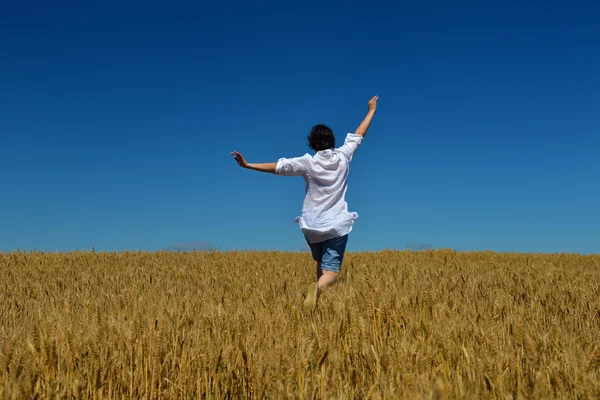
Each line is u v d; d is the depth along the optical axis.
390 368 2.90
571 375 2.80
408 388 2.53
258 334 3.70
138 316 3.52
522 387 2.40
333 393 2.61
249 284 7.20
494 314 4.54
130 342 3.29
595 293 6.44
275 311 4.24
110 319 3.91
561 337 3.60
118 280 7.87
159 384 3.10
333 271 6.11
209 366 3.21
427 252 16.23
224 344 3.50
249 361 3.18
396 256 14.62
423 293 4.93
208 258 13.38
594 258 15.02
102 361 3.03
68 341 3.06
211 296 5.96
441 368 2.82
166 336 3.52
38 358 2.87
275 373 2.37
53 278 8.44
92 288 7.23
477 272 9.66
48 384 2.70
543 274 9.25
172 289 6.63
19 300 5.98
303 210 6.25
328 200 6.13
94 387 2.84
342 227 6.07
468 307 4.59
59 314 4.27
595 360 2.51
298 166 6.05
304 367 2.62
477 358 2.82
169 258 13.30
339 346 3.30
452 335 3.37
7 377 2.75
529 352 2.46
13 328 3.95
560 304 5.55
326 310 4.27
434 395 2.10
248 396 3.11
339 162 6.21
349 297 4.16
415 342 3.31
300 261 12.63
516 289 6.79
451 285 6.18
